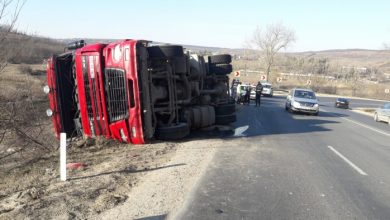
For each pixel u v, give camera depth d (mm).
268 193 7805
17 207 6801
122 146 12555
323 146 13898
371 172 10094
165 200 7168
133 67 12008
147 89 12367
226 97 19641
